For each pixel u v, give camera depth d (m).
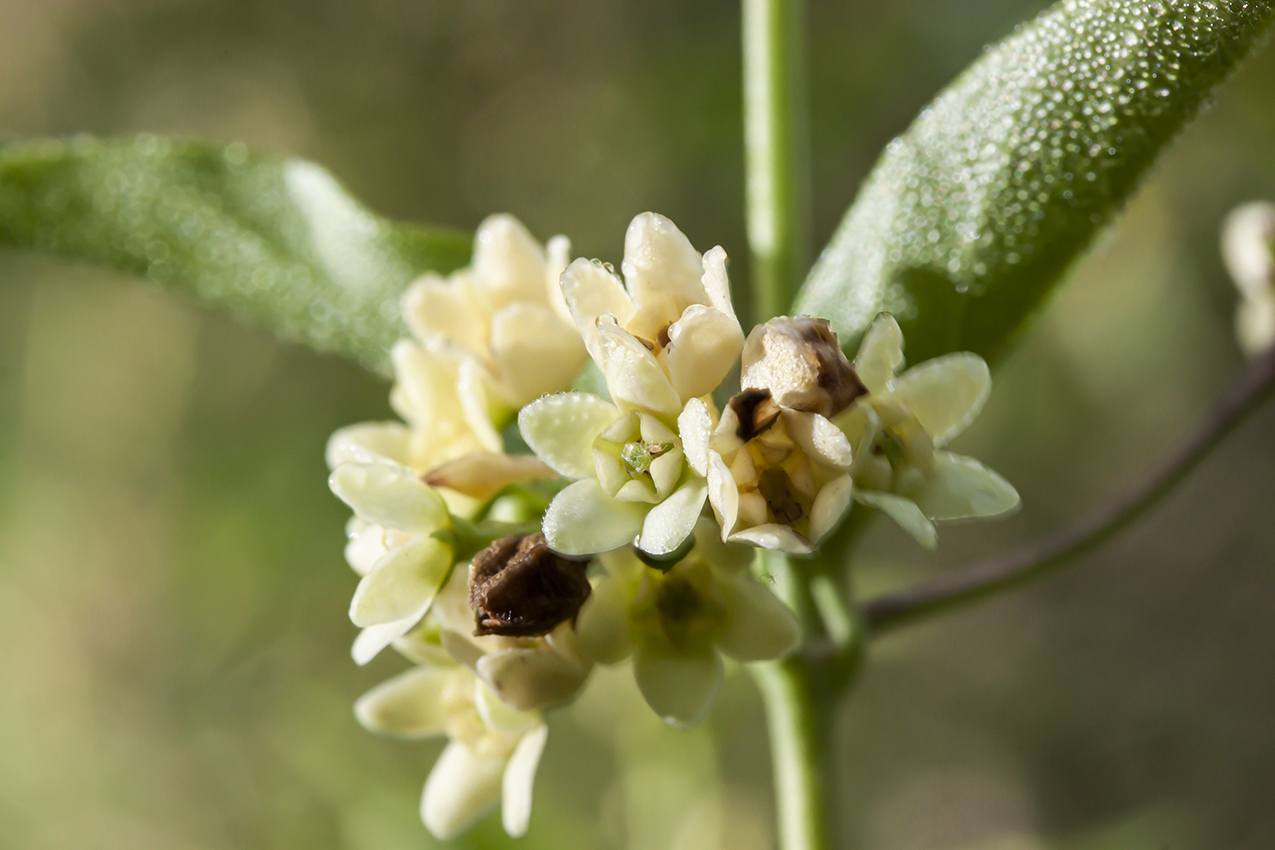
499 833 0.22
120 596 0.38
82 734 0.37
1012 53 0.17
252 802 0.34
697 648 0.16
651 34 0.40
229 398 0.38
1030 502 0.37
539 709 0.16
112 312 0.40
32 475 0.39
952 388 0.15
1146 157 0.16
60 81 0.45
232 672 0.35
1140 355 0.36
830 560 0.17
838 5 0.36
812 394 0.15
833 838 0.17
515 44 0.43
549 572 0.16
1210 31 0.16
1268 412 0.39
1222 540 0.38
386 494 0.16
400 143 0.43
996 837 0.36
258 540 0.36
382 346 0.18
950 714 0.38
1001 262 0.17
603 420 0.15
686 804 0.25
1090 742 0.37
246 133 0.44
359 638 0.16
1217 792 0.36
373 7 0.44
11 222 0.18
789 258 0.18
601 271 0.15
